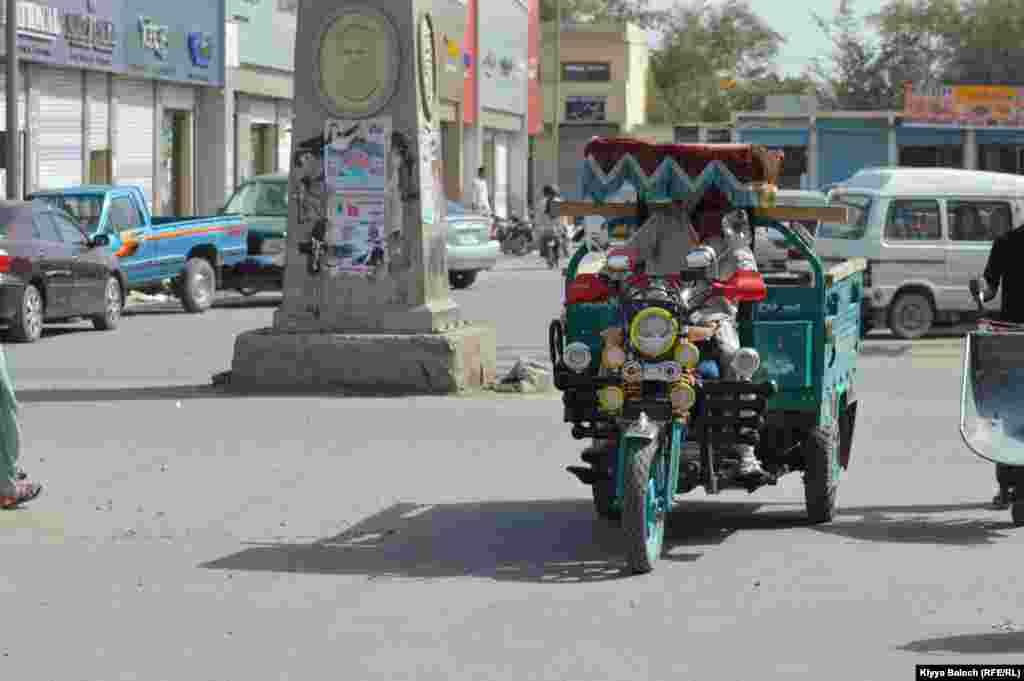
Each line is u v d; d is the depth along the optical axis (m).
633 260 11.03
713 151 10.93
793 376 11.04
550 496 12.72
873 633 8.53
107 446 15.00
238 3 48.50
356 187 19.11
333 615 8.94
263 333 19.22
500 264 56.22
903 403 19.19
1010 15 114.00
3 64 35.38
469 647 8.23
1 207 26.23
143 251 30.89
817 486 11.57
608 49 109.19
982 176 28.36
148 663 7.96
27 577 9.88
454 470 13.84
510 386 19.12
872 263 28.03
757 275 10.82
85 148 39.72
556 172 74.81
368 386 18.78
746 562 10.40
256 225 34.38
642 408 10.05
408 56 19.08
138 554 10.55
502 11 83.00
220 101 47.62
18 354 23.95
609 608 9.09
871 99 115.31
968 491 13.17
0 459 11.98
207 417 16.86
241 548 10.75
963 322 28.55
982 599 9.34
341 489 12.92
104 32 39.47
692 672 7.77
